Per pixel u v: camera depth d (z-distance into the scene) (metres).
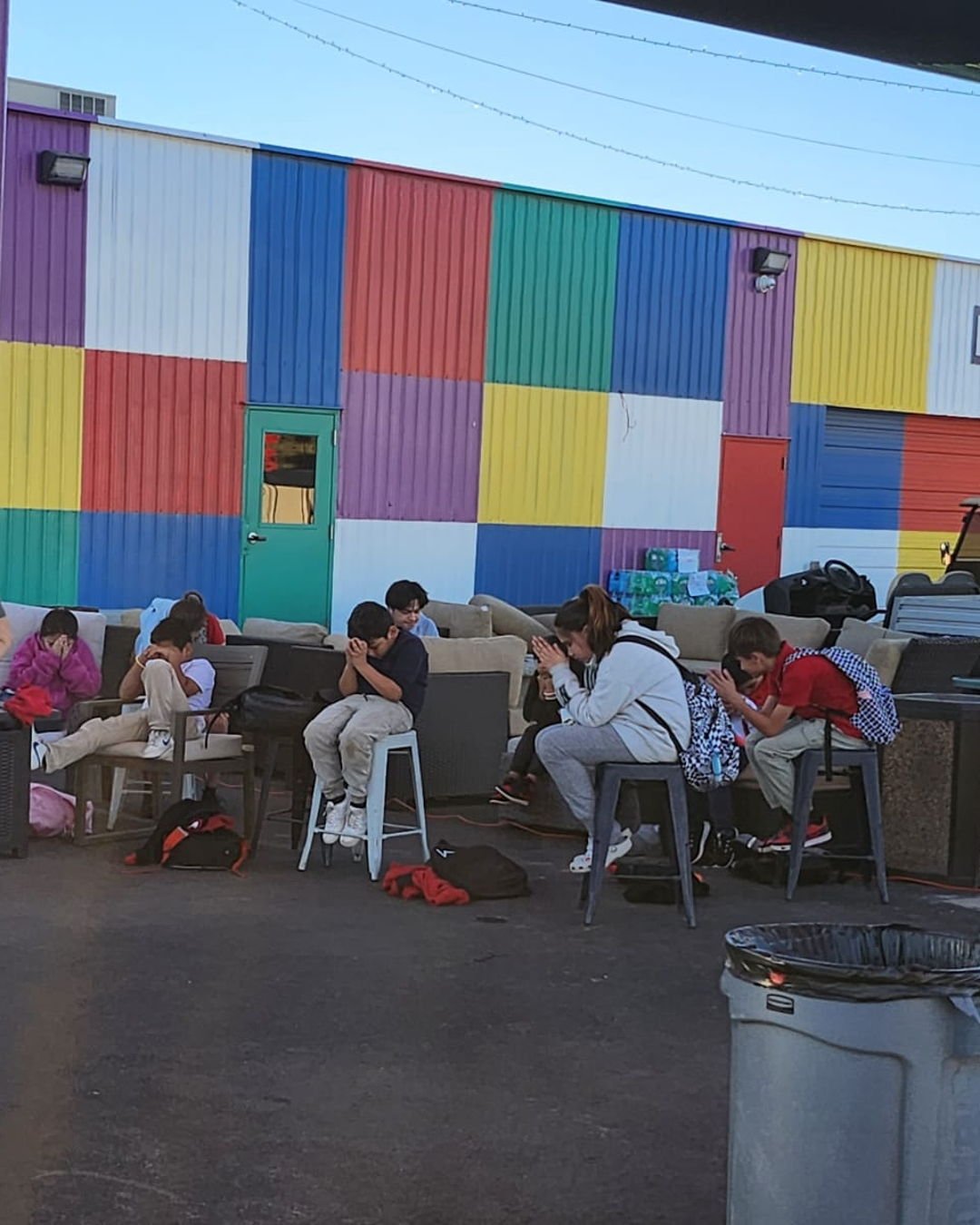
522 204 16.45
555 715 8.20
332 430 15.41
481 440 16.39
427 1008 5.10
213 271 14.60
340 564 15.56
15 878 6.68
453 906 6.47
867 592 16.83
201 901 6.38
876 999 2.79
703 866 7.45
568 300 16.89
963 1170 2.82
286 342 15.06
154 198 14.23
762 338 18.52
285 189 14.95
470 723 8.80
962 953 3.12
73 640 8.95
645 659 6.40
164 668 7.15
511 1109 4.26
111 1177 3.74
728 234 18.08
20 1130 4.00
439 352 16.02
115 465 14.20
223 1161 3.86
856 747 6.81
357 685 7.05
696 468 18.11
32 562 13.83
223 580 14.85
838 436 19.59
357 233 15.39
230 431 14.80
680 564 17.78
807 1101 2.85
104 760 7.20
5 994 5.10
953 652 8.66
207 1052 4.62
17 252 13.59
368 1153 3.94
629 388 17.44
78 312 13.91
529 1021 5.01
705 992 5.39
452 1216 3.60
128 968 5.42
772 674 6.94
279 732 7.24
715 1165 3.94
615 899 6.69
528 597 16.88
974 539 16.45
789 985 2.85
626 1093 4.41
